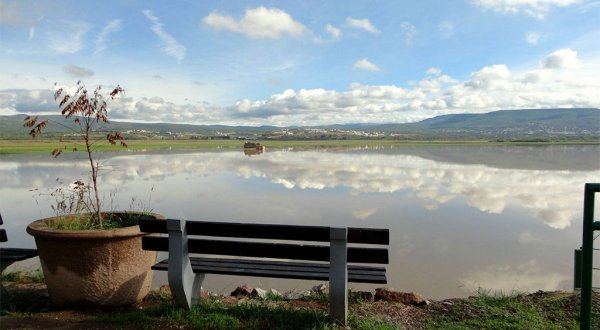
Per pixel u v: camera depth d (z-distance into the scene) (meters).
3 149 79.00
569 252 11.40
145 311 4.79
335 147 112.69
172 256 4.70
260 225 4.61
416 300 5.73
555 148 103.44
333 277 4.42
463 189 25.23
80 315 4.90
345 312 4.48
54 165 45.62
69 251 4.90
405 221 15.48
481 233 13.55
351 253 4.47
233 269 4.76
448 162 52.59
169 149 93.56
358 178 31.66
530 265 10.24
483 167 44.25
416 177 32.72
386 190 24.31
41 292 5.89
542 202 20.30
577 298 5.24
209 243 4.76
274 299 5.72
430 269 9.82
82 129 5.70
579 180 31.42
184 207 18.31
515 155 71.50
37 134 5.50
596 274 9.09
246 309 4.84
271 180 29.86
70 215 5.73
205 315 4.70
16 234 13.00
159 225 4.77
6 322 4.63
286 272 4.62
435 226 14.62
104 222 5.70
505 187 26.42
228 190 24.11
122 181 29.36
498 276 9.41
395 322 4.82
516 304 5.29
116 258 4.98
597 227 3.97
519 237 13.11
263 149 92.19
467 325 4.74
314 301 5.56
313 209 17.84
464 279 9.16
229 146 112.19
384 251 4.41
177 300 4.78
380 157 64.50
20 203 19.41
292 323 4.52
